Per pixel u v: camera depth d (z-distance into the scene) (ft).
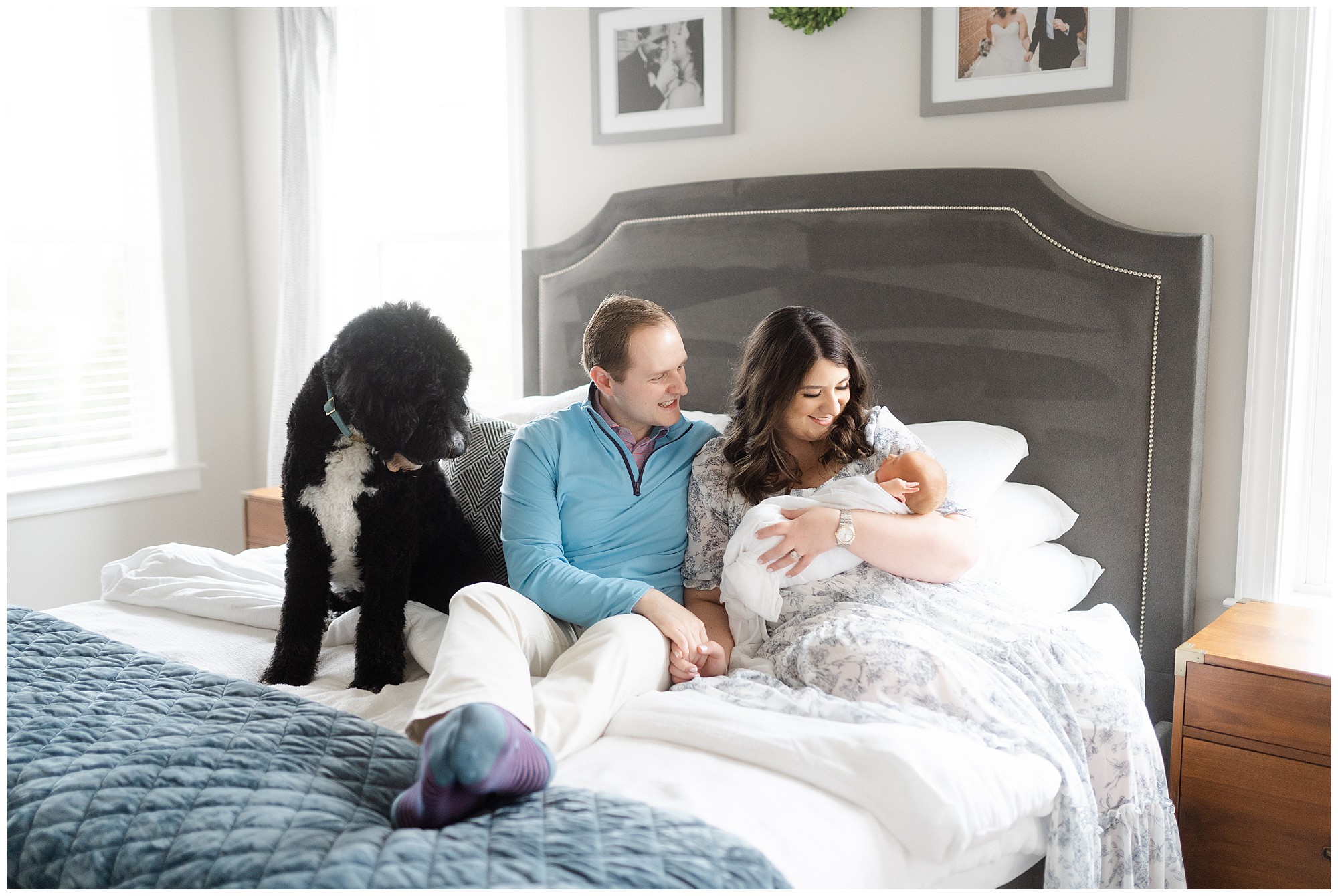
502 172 11.14
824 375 5.62
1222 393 7.08
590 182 10.02
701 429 6.40
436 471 6.19
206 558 7.29
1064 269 7.22
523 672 4.62
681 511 6.13
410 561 5.60
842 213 8.02
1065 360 7.26
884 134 8.29
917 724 4.50
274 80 12.51
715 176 9.19
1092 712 5.09
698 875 3.20
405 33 11.70
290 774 3.88
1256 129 6.79
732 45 8.90
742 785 4.01
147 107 12.09
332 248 11.78
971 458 6.84
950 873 4.20
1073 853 4.52
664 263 8.92
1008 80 7.63
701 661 5.31
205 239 12.71
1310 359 6.90
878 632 4.97
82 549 11.62
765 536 5.39
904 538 5.32
